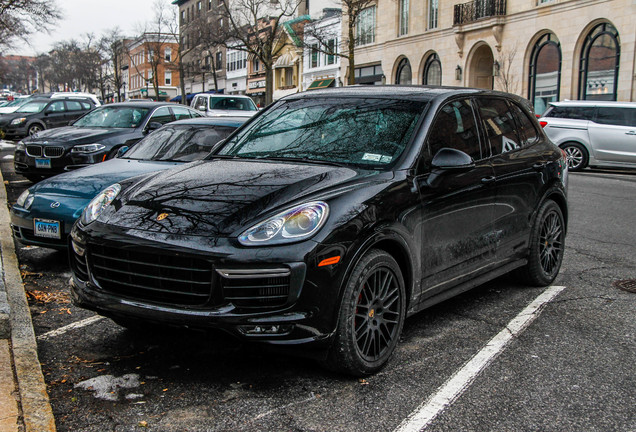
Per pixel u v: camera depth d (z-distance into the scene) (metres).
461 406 3.12
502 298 5.05
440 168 3.95
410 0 34.53
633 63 22.47
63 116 23.58
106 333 4.18
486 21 28.61
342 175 3.66
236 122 7.34
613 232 7.89
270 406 3.11
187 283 3.16
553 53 26.25
